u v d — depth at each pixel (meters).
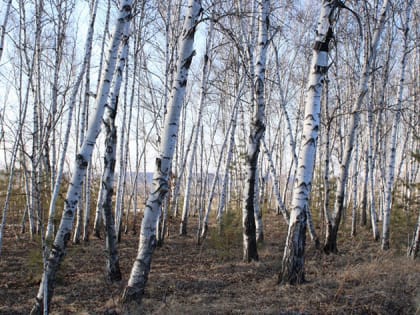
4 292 7.46
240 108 16.11
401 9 11.52
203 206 19.80
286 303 5.97
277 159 22.27
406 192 14.09
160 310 5.73
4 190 12.91
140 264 6.11
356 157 14.21
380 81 15.86
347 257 9.96
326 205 10.81
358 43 13.54
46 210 11.26
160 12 13.23
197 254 11.05
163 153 6.09
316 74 6.76
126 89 13.49
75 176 5.63
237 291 6.94
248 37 10.61
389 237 11.73
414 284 6.66
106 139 7.93
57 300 6.82
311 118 6.78
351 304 5.84
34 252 8.23
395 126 11.25
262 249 11.33
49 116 8.33
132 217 19.14
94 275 8.59
